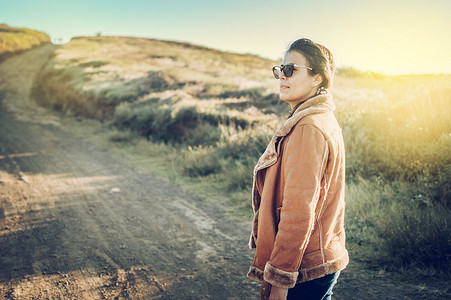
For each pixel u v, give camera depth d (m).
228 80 18.33
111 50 39.38
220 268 3.51
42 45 50.69
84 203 5.65
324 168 1.32
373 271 3.19
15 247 4.00
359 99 9.50
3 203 5.59
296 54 1.42
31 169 7.88
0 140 11.06
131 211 5.28
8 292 3.05
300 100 1.46
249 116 10.15
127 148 10.18
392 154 5.10
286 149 1.35
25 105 20.02
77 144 10.94
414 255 3.19
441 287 2.83
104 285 3.18
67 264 3.59
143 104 13.37
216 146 8.44
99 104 16.03
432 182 4.25
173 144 9.90
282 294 1.28
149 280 3.28
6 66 34.38
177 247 4.02
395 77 12.16
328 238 1.39
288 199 1.27
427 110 5.46
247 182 6.04
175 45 52.22
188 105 11.27
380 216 3.83
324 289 1.40
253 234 1.62
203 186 6.49
